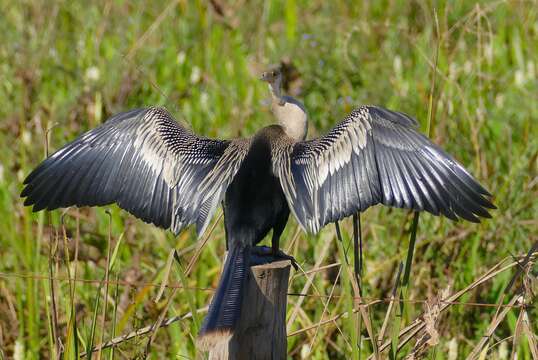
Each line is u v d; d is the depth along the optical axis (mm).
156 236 11516
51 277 8445
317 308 10250
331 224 9523
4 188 12422
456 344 9664
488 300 10836
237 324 7559
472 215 7695
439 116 13039
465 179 7711
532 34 16797
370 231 11641
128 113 8828
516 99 14289
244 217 7969
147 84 14734
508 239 11180
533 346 8273
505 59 16078
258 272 7652
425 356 9461
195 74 15492
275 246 8250
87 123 13969
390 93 14594
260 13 18109
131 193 8469
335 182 8000
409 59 15633
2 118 14789
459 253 11148
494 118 13672
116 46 16578
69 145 8695
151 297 10672
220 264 11125
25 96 14195
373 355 8312
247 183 8109
